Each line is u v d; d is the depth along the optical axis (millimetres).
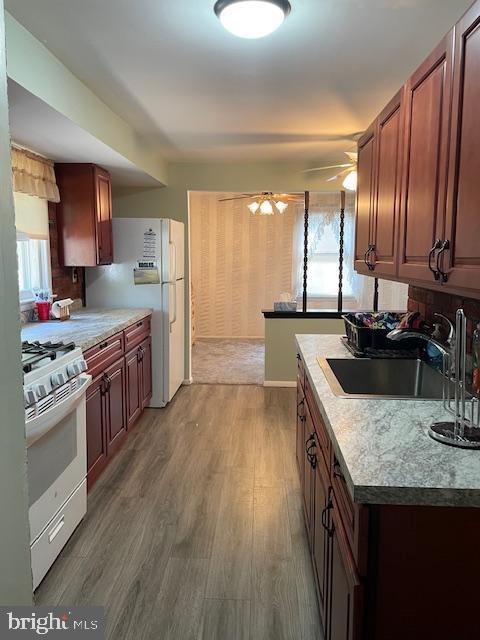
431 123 1527
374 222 2338
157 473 3070
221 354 6605
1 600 707
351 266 7125
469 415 1470
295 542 2352
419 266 1642
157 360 4324
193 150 4305
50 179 3453
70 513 2340
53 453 2127
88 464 2793
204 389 4957
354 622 1099
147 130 3615
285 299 6578
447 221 1388
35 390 1874
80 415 2445
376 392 2314
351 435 1323
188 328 5066
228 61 2336
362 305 7043
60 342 2551
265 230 7477
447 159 1389
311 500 2049
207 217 7516
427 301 2490
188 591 2012
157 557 2230
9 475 725
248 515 2592
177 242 4590
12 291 727
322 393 1715
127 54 2246
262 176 4879
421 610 1094
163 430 3811
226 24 1790
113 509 2643
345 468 1149
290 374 5031
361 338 2389
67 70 2408
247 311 7711
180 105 3018
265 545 2328
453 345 1529
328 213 6332
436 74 1486
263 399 4625
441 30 2029
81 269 4281
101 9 1827
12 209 724
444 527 1068
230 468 3148
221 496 2791
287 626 1827
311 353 2465
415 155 1693
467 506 1039
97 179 3711
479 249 1183
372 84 2658
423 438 1300
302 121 3363
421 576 1082
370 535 1074
